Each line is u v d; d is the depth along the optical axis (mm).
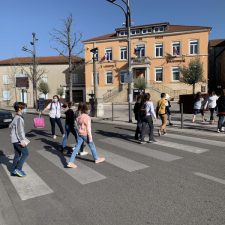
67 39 28891
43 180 6121
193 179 5762
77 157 8016
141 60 40844
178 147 8914
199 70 29750
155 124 14633
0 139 12062
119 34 43281
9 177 6418
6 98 54156
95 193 5230
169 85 40062
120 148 9047
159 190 5227
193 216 4152
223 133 11320
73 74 50812
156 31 40875
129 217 4215
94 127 14766
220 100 11344
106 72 43969
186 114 20047
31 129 15055
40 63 51875
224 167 6555
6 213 4562
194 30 38188
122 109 28516
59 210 4586
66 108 9117
